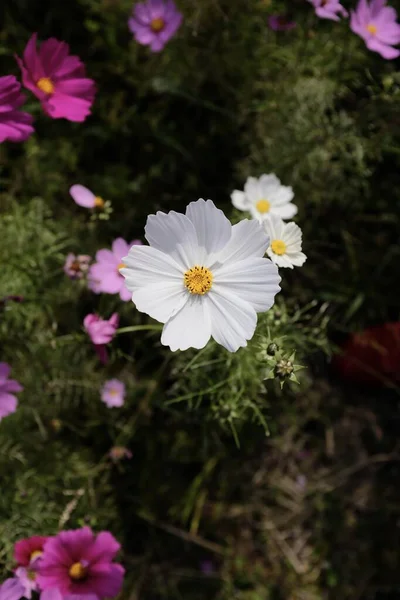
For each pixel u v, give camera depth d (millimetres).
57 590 630
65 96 660
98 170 802
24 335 733
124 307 720
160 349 743
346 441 814
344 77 749
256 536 809
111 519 765
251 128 778
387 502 815
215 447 764
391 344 766
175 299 554
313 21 735
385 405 819
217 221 542
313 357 786
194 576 792
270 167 758
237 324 548
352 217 787
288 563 805
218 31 751
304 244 773
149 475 776
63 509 730
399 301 792
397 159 776
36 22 805
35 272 718
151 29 733
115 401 709
